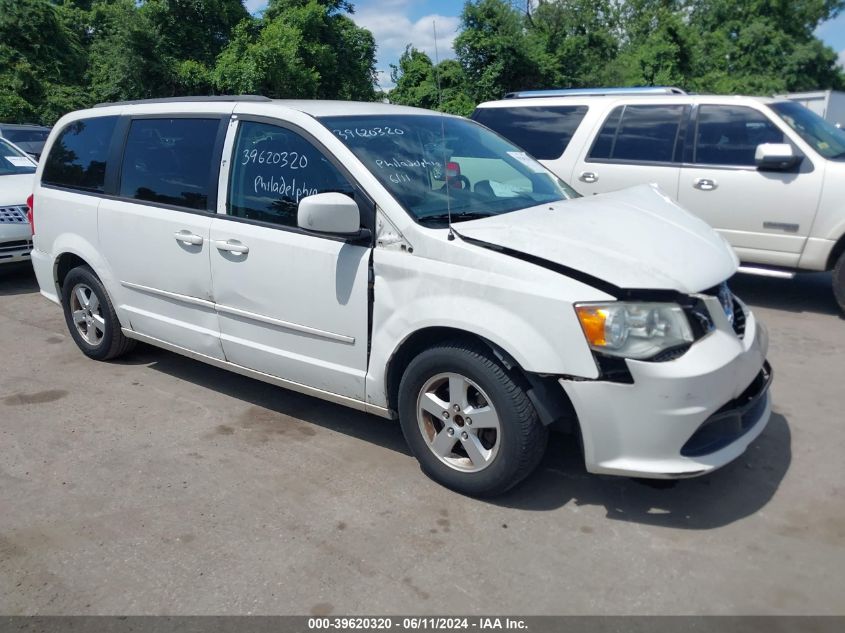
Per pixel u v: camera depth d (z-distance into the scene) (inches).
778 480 140.0
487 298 123.6
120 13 858.1
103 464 153.1
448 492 138.6
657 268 119.6
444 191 146.9
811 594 108.0
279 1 893.8
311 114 153.3
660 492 136.4
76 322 215.2
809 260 243.8
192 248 168.9
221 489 142.0
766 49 1398.9
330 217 132.0
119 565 119.0
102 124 199.2
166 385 196.5
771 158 239.3
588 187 282.0
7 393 192.7
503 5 821.2
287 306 152.9
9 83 909.2
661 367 114.3
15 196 310.7
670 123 268.2
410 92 851.4
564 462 148.3
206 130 170.6
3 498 140.6
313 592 111.3
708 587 110.0
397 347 135.9
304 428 168.9
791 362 203.5
